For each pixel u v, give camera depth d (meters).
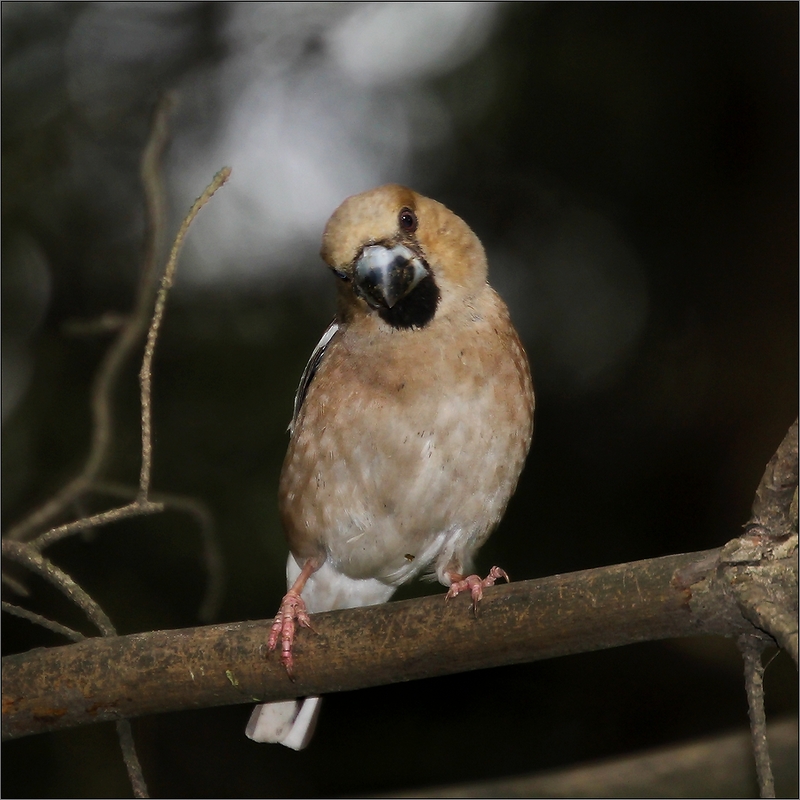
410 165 12.52
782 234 11.54
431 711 10.86
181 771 10.59
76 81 12.23
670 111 12.05
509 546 11.55
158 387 11.24
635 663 10.93
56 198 11.99
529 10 12.27
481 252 7.30
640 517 11.50
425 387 6.79
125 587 10.56
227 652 5.54
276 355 11.48
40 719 5.66
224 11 12.69
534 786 7.07
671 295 12.20
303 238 12.12
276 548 10.65
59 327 11.67
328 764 10.74
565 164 12.60
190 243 12.02
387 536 7.16
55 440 10.97
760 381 11.35
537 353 12.36
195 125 12.37
